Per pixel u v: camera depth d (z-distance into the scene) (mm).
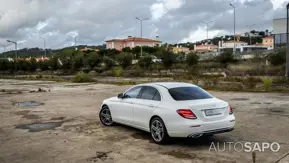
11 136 8461
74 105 14688
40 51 172750
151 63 53469
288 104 13195
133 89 8617
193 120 6621
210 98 7332
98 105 14508
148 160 6074
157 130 7281
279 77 26406
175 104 6953
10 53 165125
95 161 6109
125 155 6445
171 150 6730
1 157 6562
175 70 48656
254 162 5637
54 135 8445
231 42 132000
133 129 8945
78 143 7520
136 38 133375
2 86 30219
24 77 53000
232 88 20719
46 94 20547
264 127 8836
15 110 13469
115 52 103938
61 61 70562
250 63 42562
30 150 7023
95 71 58062
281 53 37438
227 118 7004
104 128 9203
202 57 65000
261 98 15516
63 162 6113
